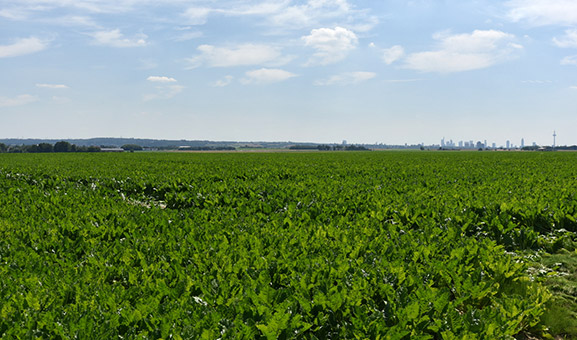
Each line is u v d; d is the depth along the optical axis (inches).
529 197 528.7
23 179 909.8
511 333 213.5
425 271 268.7
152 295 213.6
